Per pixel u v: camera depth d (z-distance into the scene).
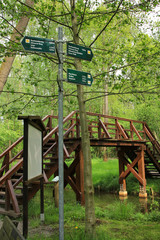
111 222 6.42
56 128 8.04
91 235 4.36
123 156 12.30
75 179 9.79
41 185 5.63
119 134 10.68
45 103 6.17
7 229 2.24
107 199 10.97
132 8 5.16
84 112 4.81
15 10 5.34
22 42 3.03
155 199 10.90
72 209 7.31
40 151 5.52
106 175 14.89
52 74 13.39
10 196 5.84
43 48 3.13
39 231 4.90
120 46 5.81
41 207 5.55
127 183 13.77
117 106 22.94
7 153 7.45
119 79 5.28
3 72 8.52
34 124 4.70
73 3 5.02
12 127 17.53
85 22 5.48
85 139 4.73
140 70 5.42
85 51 3.51
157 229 5.64
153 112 18.20
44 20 5.58
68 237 4.38
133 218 7.05
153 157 13.20
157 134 20.11
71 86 14.63
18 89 18.88
